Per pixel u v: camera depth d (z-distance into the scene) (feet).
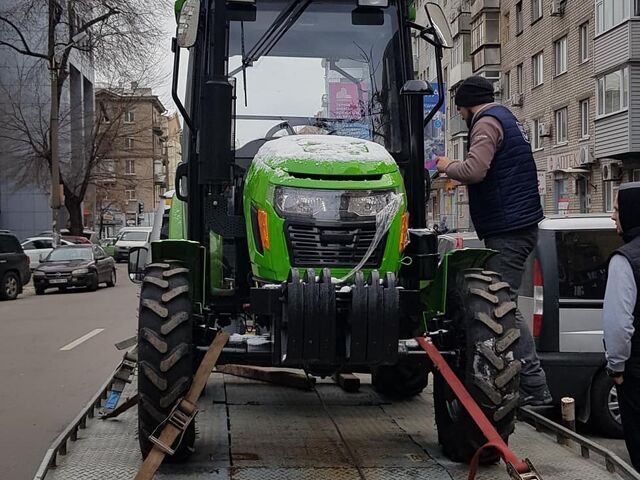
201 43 18.58
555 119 113.39
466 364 16.07
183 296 15.90
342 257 16.19
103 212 214.07
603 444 22.53
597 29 93.76
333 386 25.29
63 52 126.52
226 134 16.67
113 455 16.49
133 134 165.68
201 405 22.20
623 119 88.69
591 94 101.35
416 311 16.15
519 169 18.39
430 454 17.16
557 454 16.69
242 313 18.40
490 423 14.88
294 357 15.14
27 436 23.77
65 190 155.02
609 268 15.42
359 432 19.17
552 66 113.09
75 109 160.15
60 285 87.40
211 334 17.08
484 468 16.07
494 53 135.64
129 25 121.49
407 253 17.37
